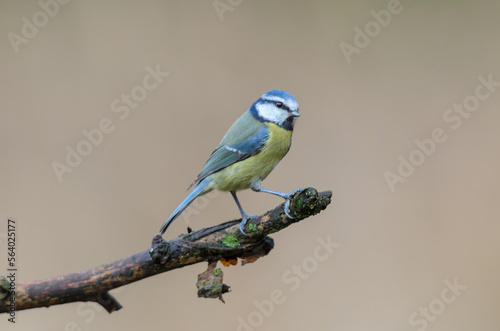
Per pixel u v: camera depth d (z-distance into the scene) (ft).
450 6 43.29
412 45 42.04
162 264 18.16
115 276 17.67
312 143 38.86
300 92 39.96
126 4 39.73
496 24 42.63
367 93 40.47
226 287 18.84
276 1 41.60
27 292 16.75
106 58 38.73
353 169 38.04
